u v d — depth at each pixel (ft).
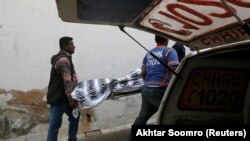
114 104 23.20
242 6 7.23
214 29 8.95
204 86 10.63
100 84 17.39
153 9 8.67
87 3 8.21
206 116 10.65
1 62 20.62
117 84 17.42
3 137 20.79
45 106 21.70
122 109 23.40
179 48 19.30
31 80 21.33
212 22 8.58
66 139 21.79
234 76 10.71
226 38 9.21
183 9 8.30
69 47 17.38
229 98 10.77
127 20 9.66
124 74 23.21
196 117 10.63
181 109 10.59
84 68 22.24
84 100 17.11
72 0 8.05
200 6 7.86
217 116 10.69
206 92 10.64
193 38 10.05
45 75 21.61
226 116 10.73
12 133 21.02
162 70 15.53
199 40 10.04
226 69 10.62
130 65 23.36
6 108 20.83
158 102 15.74
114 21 9.82
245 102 10.80
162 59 15.48
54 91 17.22
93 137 22.07
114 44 22.95
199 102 10.64
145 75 16.37
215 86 10.67
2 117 20.79
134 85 17.38
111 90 17.28
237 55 10.41
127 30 23.11
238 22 7.91
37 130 21.57
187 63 10.47
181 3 8.00
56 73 17.22
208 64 10.50
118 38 23.03
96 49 22.56
